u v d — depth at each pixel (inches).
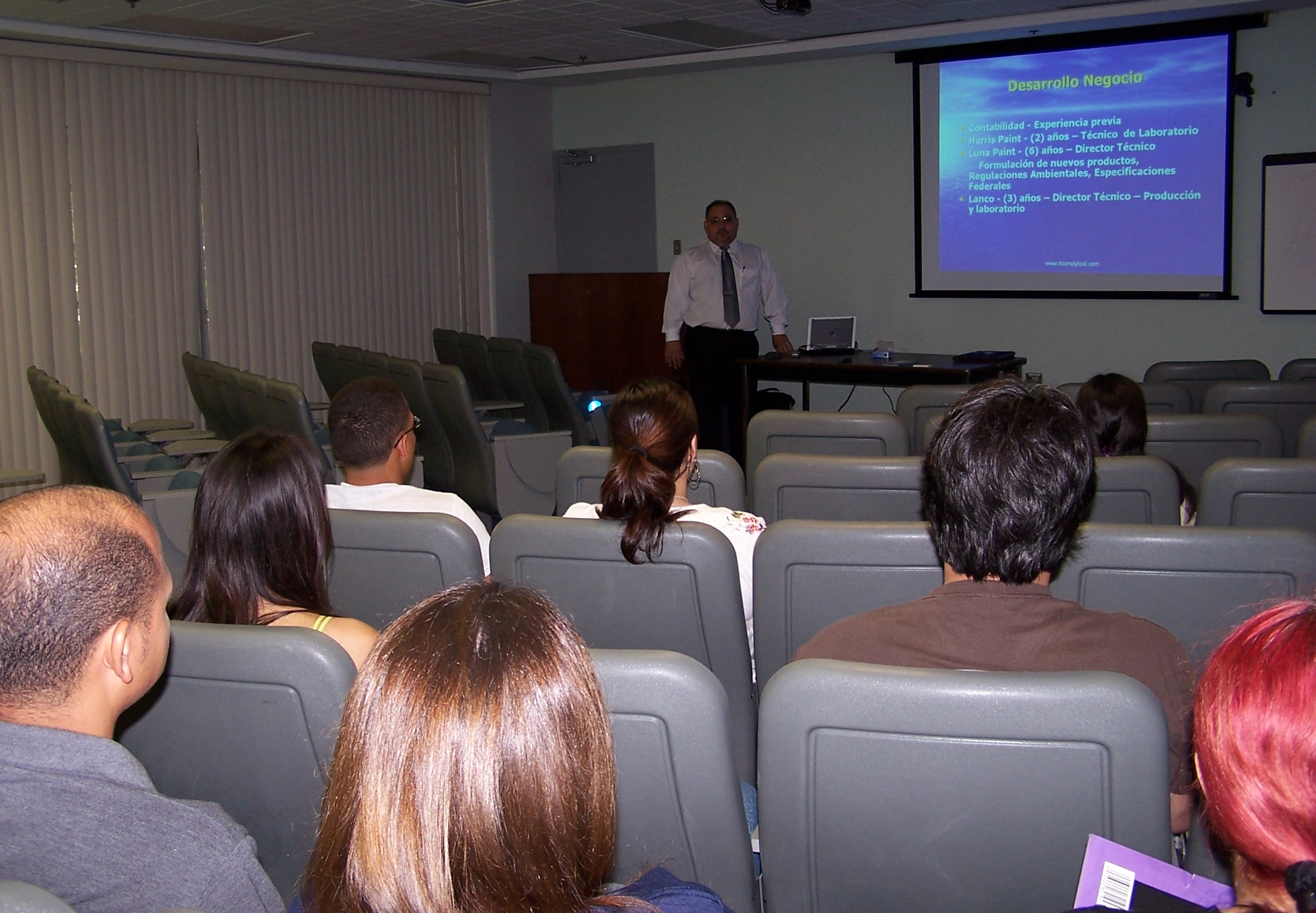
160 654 42.6
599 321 365.7
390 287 345.1
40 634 38.6
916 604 55.8
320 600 71.1
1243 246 266.7
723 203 294.5
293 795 57.1
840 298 326.6
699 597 79.9
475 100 359.3
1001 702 46.3
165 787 59.4
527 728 28.9
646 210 363.3
